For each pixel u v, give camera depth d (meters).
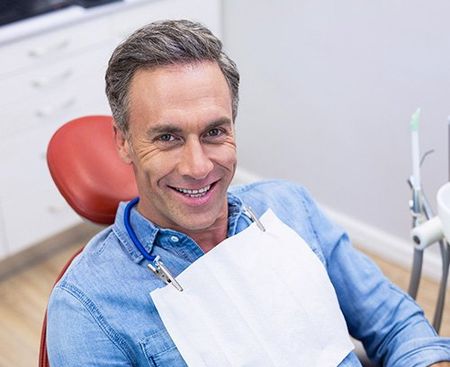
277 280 1.37
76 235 2.93
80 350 1.27
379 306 1.50
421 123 2.48
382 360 1.51
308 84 2.73
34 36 2.45
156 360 1.29
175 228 1.34
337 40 2.57
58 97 2.60
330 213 2.90
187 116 1.20
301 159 2.90
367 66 2.53
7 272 2.75
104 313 1.29
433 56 2.36
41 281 2.70
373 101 2.57
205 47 1.22
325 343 1.40
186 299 1.30
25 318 2.53
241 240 1.37
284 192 1.54
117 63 1.23
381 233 2.77
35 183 2.65
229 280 1.33
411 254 2.69
